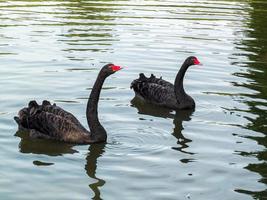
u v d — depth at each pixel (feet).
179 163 37.70
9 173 35.73
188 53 65.98
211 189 33.91
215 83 56.03
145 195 32.94
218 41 72.02
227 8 96.32
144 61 62.49
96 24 79.20
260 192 33.60
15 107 47.39
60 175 35.70
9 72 56.54
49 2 97.96
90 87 53.06
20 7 92.12
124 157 38.88
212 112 48.47
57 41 69.15
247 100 51.03
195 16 87.56
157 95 52.01
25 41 68.90
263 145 40.93
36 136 42.93
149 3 99.14
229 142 41.55
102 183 34.58
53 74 56.39
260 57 65.41
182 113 49.26
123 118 46.91
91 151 40.27
